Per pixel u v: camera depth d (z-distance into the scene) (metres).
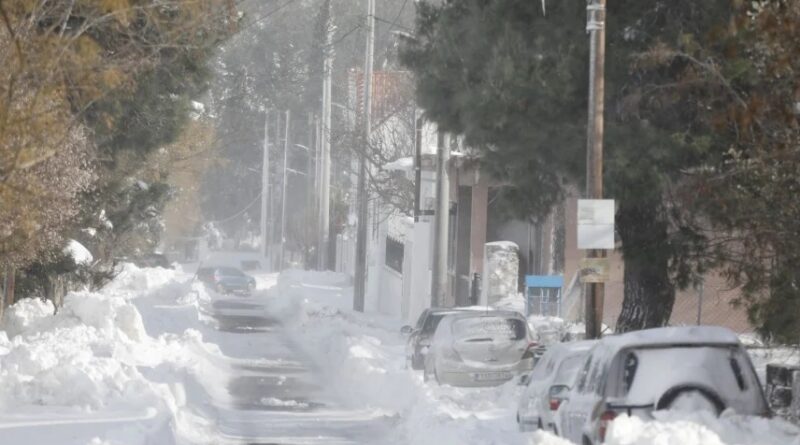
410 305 136.00
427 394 73.81
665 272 72.94
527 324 81.38
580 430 41.69
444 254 107.62
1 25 49.69
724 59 58.47
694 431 33.84
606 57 67.75
